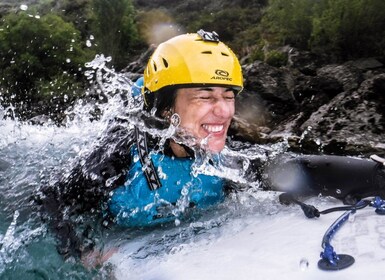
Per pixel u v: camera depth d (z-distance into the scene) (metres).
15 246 1.63
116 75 2.26
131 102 1.90
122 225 1.66
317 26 9.46
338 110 5.30
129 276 1.27
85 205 1.67
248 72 7.38
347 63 7.91
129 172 1.62
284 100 6.73
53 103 8.41
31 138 2.76
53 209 1.69
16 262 1.54
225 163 1.74
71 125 2.93
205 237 1.41
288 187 1.57
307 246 1.10
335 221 1.15
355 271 0.91
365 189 1.39
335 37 8.80
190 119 1.53
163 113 1.61
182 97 1.53
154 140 1.61
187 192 1.63
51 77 10.60
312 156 1.58
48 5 18.16
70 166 1.83
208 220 1.57
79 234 1.59
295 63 8.78
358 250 1.00
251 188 1.74
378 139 4.51
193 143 1.56
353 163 1.43
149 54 12.09
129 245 1.49
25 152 2.52
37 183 2.08
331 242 1.07
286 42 10.89
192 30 16.28
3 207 1.97
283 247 1.13
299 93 6.79
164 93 1.55
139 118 1.67
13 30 11.94
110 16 14.76
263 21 14.27
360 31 8.68
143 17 18.95
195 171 1.62
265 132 5.58
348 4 8.82
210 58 1.50
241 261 1.12
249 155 1.81
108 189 1.62
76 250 1.53
